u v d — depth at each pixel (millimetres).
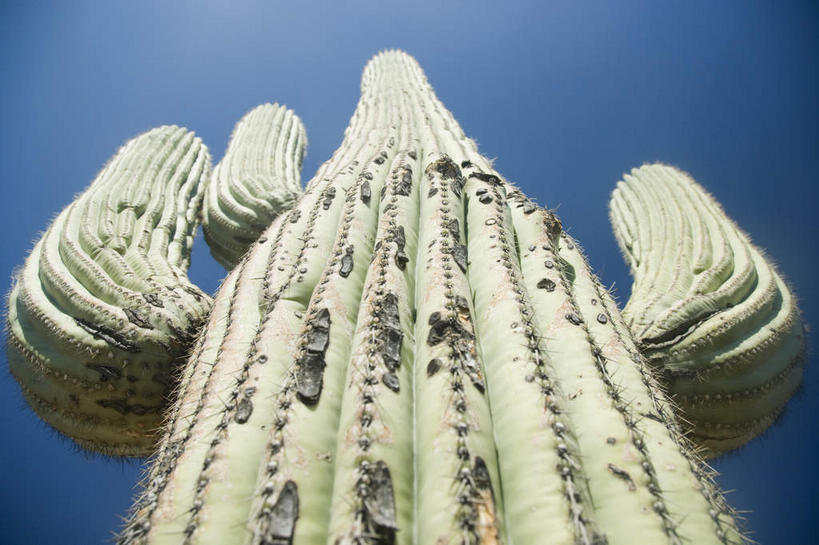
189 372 4434
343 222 4895
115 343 4699
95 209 6250
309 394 3133
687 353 4906
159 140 8484
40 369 4828
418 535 2590
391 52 14297
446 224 4633
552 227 5172
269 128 10156
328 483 2779
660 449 3125
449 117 8836
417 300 4066
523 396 3080
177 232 7000
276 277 4594
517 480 2746
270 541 2461
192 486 3088
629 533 2596
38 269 5430
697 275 5875
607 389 3309
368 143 7578
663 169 8398
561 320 3844
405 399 3180
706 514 2797
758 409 5086
